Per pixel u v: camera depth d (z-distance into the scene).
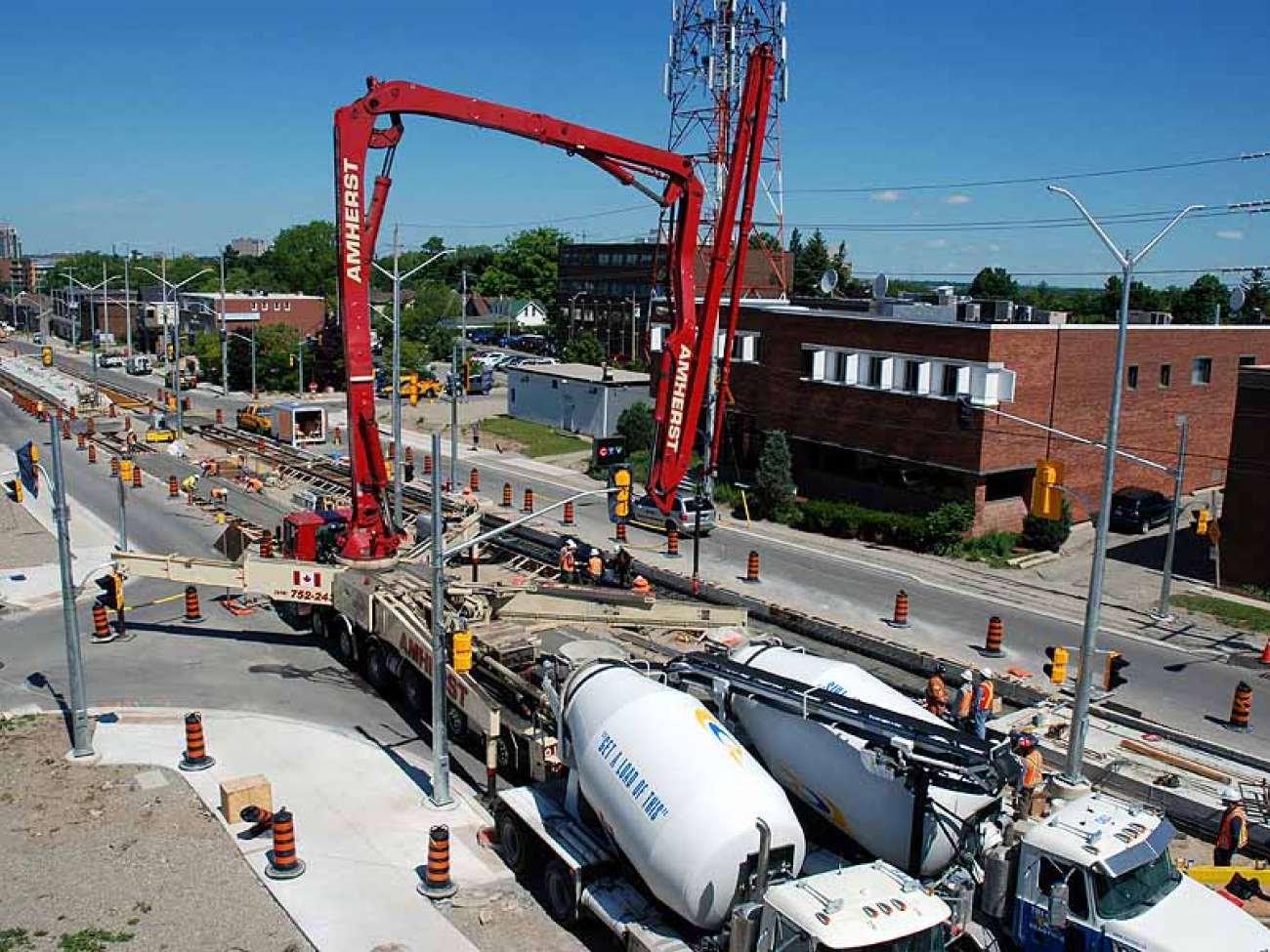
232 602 30.98
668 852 12.98
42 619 29.53
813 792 15.13
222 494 44.94
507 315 146.25
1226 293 95.81
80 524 40.50
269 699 23.72
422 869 16.38
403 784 19.45
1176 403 47.94
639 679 15.38
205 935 14.38
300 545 30.30
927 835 13.78
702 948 12.83
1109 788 19.64
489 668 20.67
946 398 40.97
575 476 54.34
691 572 35.69
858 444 45.09
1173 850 17.58
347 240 25.70
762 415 50.00
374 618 24.08
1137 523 43.62
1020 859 13.27
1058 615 31.91
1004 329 39.84
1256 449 35.34
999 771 12.52
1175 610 32.84
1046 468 23.59
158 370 102.88
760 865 12.37
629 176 28.39
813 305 58.53
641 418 58.91
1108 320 94.62
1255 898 15.34
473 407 79.31
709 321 30.28
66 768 19.64
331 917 14.95
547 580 31.64
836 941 11.11
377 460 27.27
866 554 39.62
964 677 22.89
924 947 11.51
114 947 14.02
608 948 14.39
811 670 16.75
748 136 30.61
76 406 72.56
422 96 25.61
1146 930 12.23
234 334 93.75
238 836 17.22
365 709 23.33
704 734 13.98
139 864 16.22
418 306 122.06
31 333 163.12
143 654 26.66
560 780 16.88
